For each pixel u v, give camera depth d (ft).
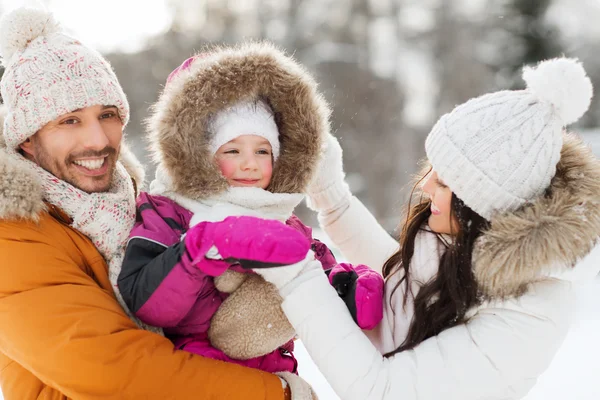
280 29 64.08
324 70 56.85
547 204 4.06
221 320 4.44
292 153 5.26
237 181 4.96
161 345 4.17
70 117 4.56
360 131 55.01
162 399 4.03
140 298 4.16
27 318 4.01
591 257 4.02
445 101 57.93
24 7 4.61
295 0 64.39
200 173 4.77
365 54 59.77
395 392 4.09
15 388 4.39
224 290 4.51
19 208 4.21
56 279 4.19
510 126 4.20
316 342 4.25
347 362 4.17
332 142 6.22
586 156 4.25
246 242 3.76
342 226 6.30
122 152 5.51
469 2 61.62
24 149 4.76
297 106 5.18
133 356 4.01
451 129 4.37
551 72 4.19
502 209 4.22
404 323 4.70
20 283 4.12
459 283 4.33
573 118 4.28
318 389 8.56
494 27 56.95
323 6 63.98
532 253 3.88
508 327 4.13
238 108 4.96
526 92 4.40
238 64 4.93
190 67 5.02
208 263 3.95
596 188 4.00
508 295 4.12
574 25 54.60
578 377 9.08
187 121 4.78
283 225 3.92
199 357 4.24
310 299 4.30
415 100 59.21
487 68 56.75
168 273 4.04
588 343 10.53
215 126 4.94
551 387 8.74
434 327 4.42
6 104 4.64
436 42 60.70
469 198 4.29
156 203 4.85
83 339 3.95
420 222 4.91
